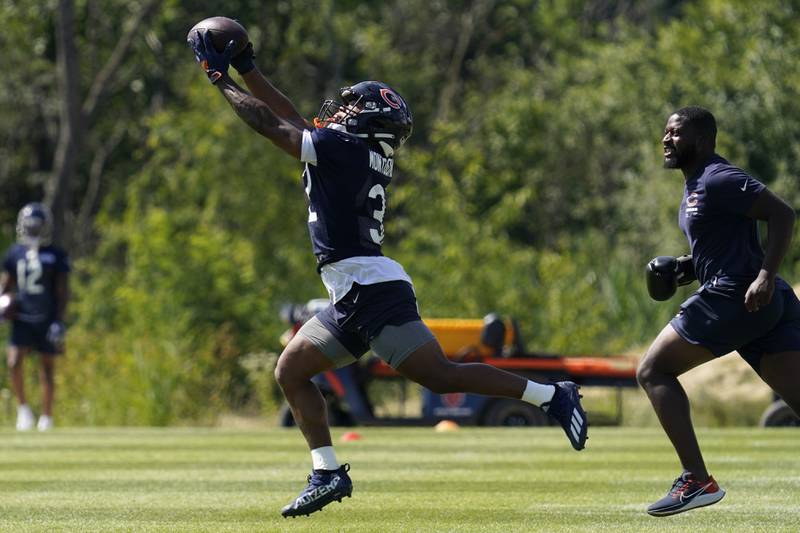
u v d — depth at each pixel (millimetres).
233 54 21938
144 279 72688
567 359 56375
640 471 34375
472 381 21359
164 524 24391
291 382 22203
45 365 58250
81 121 97438
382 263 21531
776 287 22578
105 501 28266
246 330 73312
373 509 26312
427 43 130125
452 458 38594
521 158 112750
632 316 76000
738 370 59469
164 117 88375
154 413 64250
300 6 117562
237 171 85125
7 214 121750
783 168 87812
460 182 90688
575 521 24328
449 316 71812
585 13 131500
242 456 40344
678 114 23109
